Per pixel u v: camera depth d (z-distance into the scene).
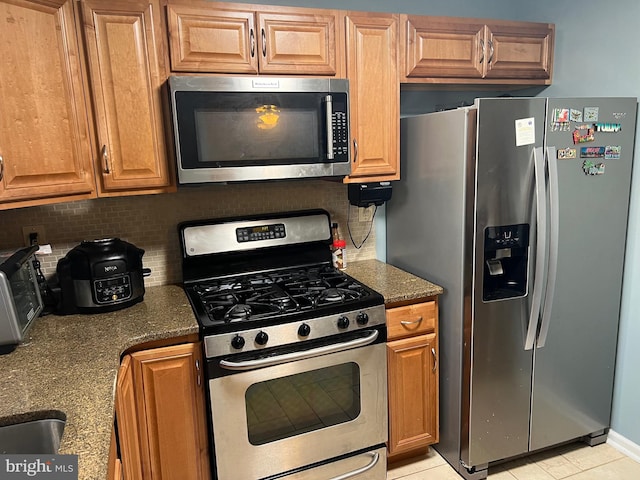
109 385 1.27
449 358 2.15
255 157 1.85
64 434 1.02
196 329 1.71
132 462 1.67
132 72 1.74
